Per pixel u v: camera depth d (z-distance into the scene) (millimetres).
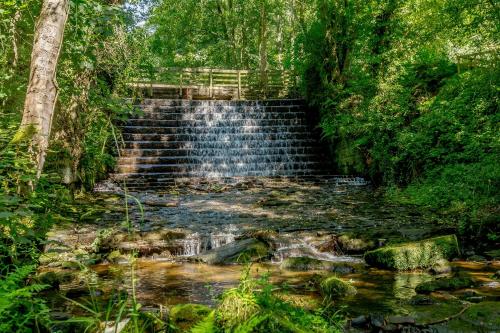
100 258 6332
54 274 5055
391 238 7402
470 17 12625
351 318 3967
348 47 17594
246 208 10727
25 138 3594
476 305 4059
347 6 17312
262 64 29188
